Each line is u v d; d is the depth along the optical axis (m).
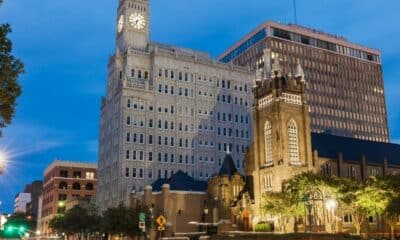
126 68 141.75
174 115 143.25
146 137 136.75
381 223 100.31
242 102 157.62
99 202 147.25
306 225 85.12
